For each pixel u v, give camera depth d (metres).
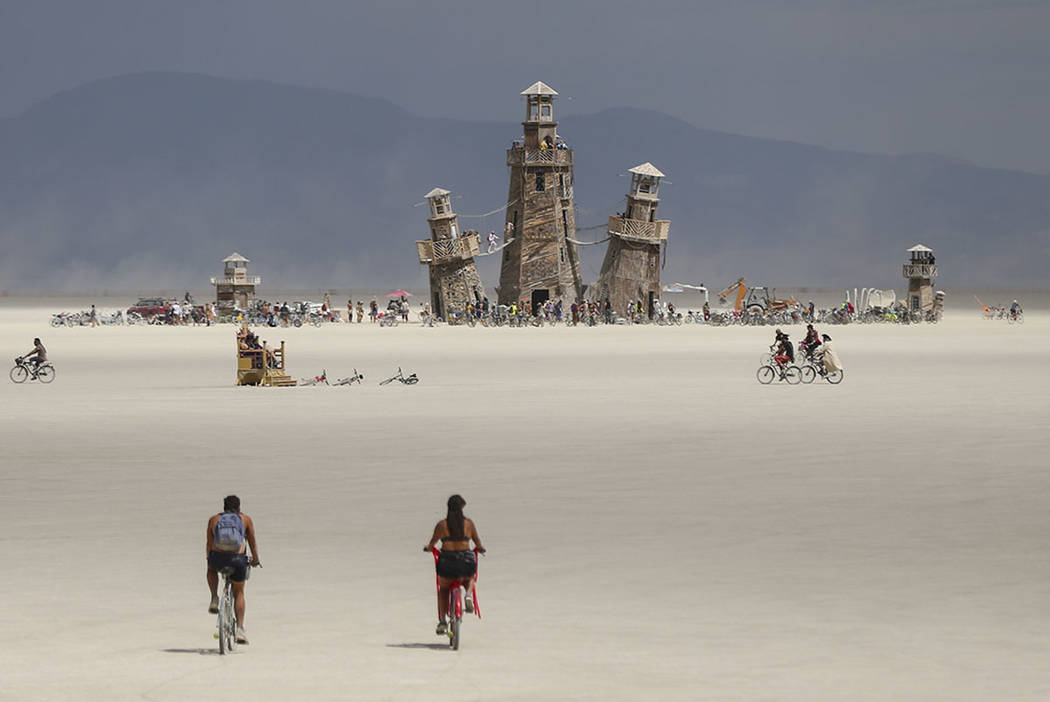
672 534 80.69
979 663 52.56
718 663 52.69
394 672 51.41
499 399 180.62
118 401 181.00
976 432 136.62
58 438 134.00
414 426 144.38
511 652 54.53
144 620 60.44
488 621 59.94
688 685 49.53
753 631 57.94
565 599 64.19
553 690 48.88
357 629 58.62
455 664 52.62
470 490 98.19
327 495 96.06
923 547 76.56
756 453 119.56
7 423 149.75
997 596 64.50
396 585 67.50
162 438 133.50
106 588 66.88
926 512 88.12
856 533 80.81
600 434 135.62
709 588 66.44
